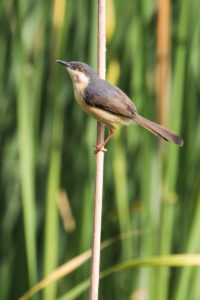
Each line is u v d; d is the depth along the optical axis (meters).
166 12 4.33
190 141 4.35
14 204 4.40
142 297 4.36
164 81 4.34
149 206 4.33
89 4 4.36
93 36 4.34
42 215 4.38
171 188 4.32
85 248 4.36
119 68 4.34
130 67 4.36
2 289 4.38
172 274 4.36
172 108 4.32
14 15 4.38
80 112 4.38
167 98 4.34
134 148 4.38
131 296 4.36
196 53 4.34
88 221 4.36
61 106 4.37
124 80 4.36
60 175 4.38
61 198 4.37
